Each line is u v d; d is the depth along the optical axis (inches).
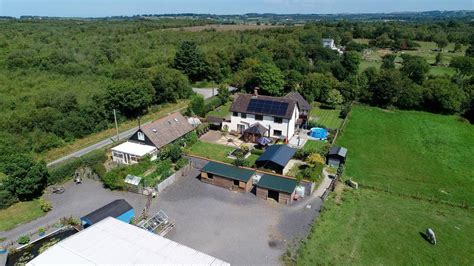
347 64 4065.0
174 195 1553.9
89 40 5300.2
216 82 4028.1
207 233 1286.9
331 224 1347.2
